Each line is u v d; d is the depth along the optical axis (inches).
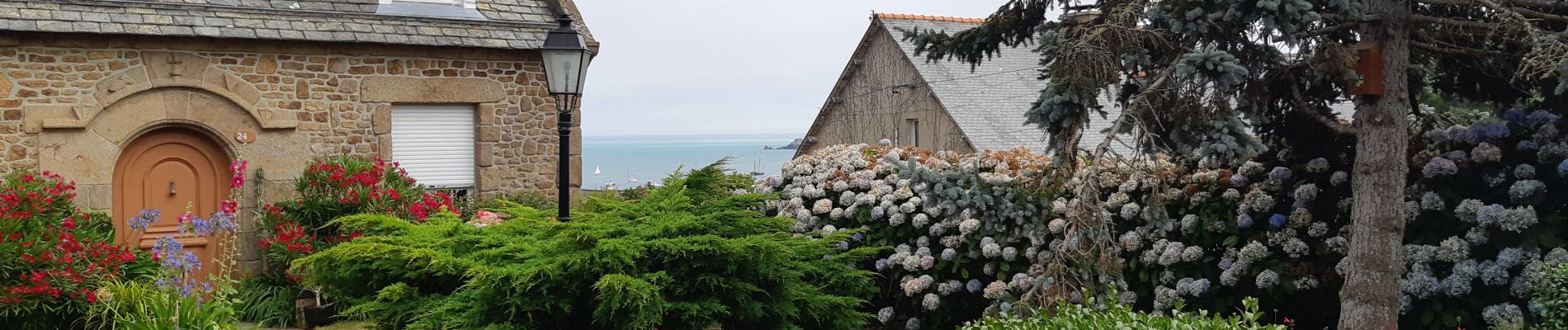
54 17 355.3
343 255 227.8
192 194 391.9
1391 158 213.8
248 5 393.1
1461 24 211.6
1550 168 220.8
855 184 333.4
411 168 421.4
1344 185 243.6
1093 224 218.1
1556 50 185.8
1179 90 216.7
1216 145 205.2
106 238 318.0
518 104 434.0
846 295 260.5
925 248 303.6
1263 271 241.4
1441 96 264.4
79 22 357.7
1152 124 222.4
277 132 394.6
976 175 279.1
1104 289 231.5
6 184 311.3
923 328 311.9
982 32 253.9
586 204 289.6
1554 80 223.6
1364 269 214.8
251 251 393.7
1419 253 221.8
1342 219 242.7
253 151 390.9
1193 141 218.2
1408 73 235.6
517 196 424.5
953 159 346.9
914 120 775.1
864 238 325.4
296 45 394.6
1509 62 229.1
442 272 222.8
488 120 427.5
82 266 282.0
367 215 265.3
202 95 382.9
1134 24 217.5
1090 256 218.4
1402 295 223.5
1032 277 257.6
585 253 215.2
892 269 316.8
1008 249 278.8
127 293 265.3
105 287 275.3
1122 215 267.1
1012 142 701.3
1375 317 213.0
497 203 395.2
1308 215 239.9
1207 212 256.4
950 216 295.4
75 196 351.6
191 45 378.3
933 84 741.3
